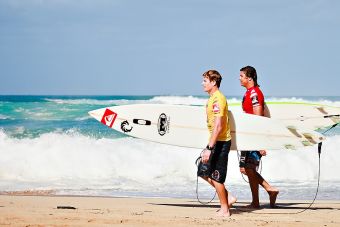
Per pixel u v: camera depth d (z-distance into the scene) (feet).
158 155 87.76
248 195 63.00
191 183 75.05
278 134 46.75
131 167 82.89
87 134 136.98
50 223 33.53
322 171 84.99
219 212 40.50
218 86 39.93
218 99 38.96
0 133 109.09
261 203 53.16
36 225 32.58
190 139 49.01
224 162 39.99
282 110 57.31
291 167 84.89
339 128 133.80
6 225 32.40
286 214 42.75
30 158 86.38
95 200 54.24
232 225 34.99
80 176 80.94
